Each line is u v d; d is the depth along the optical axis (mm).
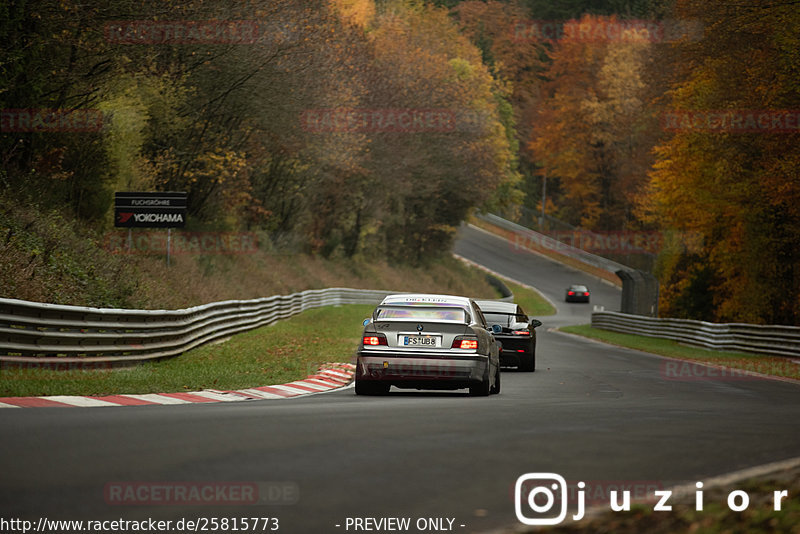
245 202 170625
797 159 129750
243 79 142375
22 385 46812
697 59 154750
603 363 94375
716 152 145500
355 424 35750
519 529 20234
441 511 21766
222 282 137375
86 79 111312
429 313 54344
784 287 148375
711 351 124000
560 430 35281
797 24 126312
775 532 19344
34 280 73062
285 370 68875
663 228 186375
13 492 22500
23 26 98500
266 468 26062
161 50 130500
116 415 37156
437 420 37750
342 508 21828
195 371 62969
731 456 30000
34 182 101375
